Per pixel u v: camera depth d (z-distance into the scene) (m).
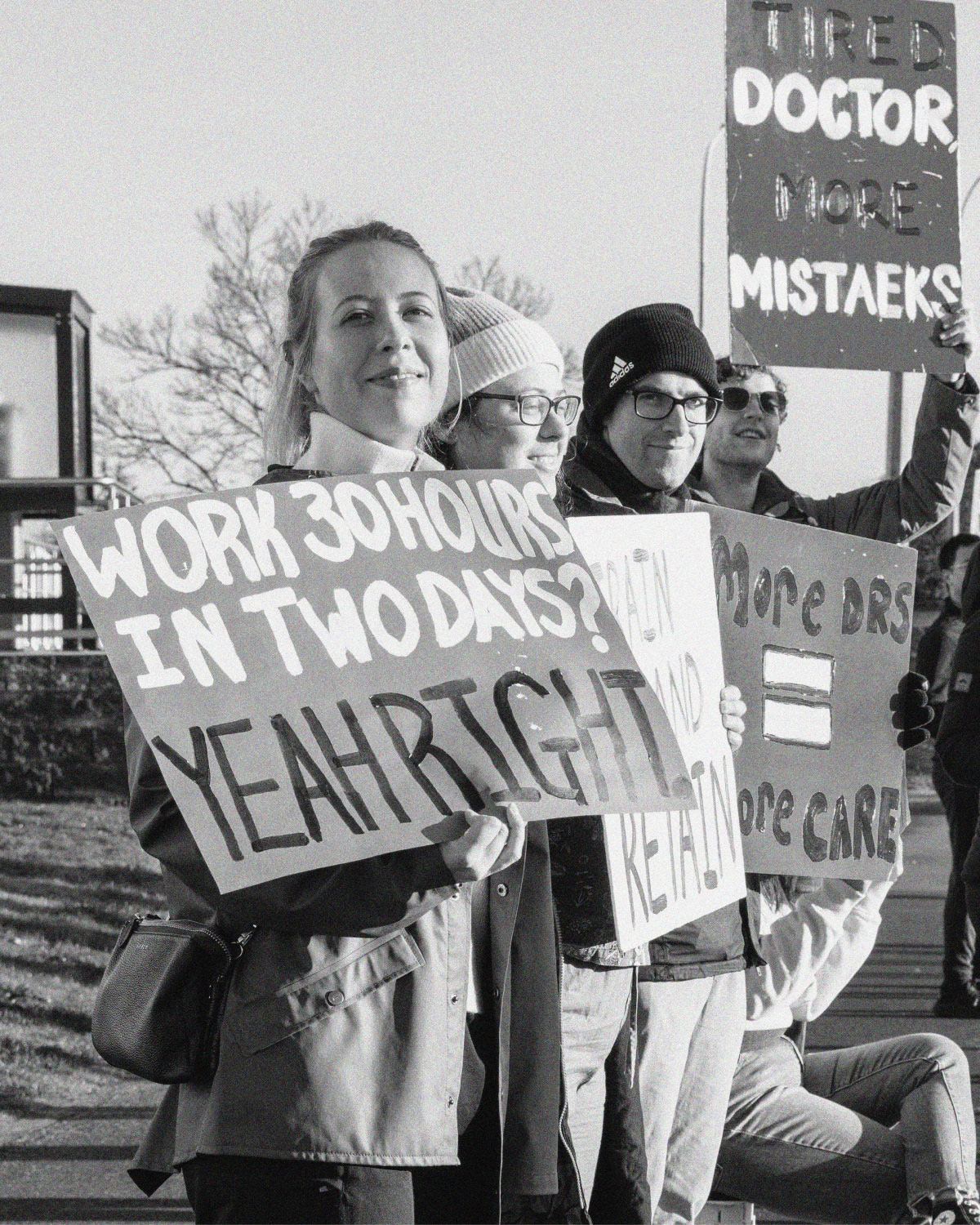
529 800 2.50
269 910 2.39
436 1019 2.46
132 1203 5.07
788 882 3.92
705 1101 3.48
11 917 10.01
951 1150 3.50
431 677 2.53
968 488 24.12
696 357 3.70
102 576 2.43
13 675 15.98
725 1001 3.50
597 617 2.67
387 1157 2.38
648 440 3.69
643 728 2.62
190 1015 2.43
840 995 8.76
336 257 2.76
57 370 21.36
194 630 2.44
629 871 3.13
